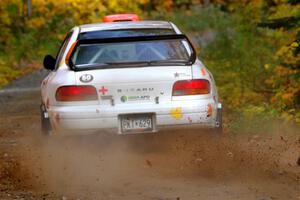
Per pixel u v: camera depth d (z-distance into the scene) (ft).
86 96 91.86
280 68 143.33
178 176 83.05
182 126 93.25
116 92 92.07
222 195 73.36
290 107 119.65
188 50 96.37
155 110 91.86
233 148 95.81
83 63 94.48
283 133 108.27
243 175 82.33
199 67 94.79
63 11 282.97
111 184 79.97
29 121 133.08
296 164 87.40
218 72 167.84
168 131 95.66
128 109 91.56
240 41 197.77
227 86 148.97
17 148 104.42
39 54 242.99
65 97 92.12
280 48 166.09
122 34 100.63
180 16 309.63
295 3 120.06
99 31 101.76
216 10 309.22
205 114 93.09
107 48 95.66
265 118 112.68
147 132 92.43
